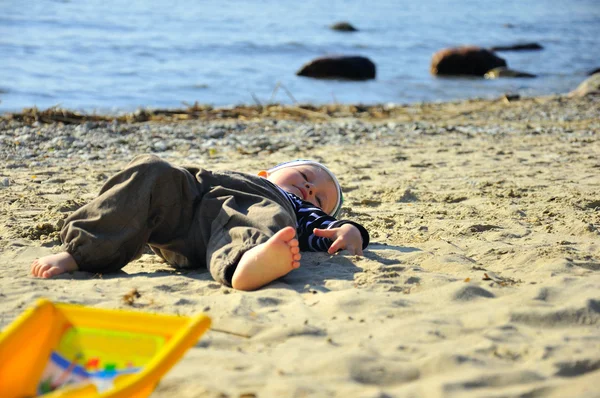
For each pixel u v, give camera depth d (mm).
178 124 14203
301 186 6191
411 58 32906
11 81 20500
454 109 18375
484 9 65312
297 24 42719
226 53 29969
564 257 5344
